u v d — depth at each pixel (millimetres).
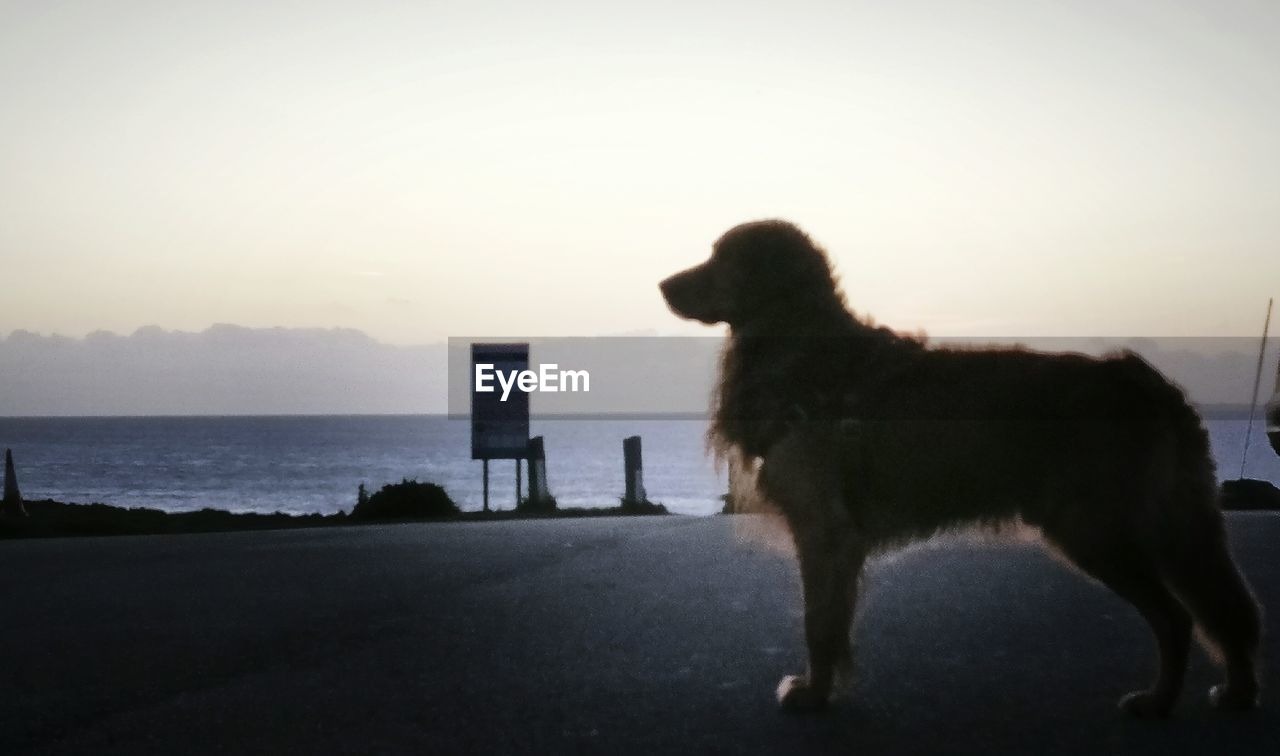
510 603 8023
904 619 7391
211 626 7395
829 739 4891
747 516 5766
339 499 35656
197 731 5098
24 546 12273
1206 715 5223
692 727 5070
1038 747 4762
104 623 7543
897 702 5453
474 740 4914
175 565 10312
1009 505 5273
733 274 5617
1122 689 5668
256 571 9812
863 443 5324
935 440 5250
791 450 5375
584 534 12344
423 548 11250
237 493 39719
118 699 5648
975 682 5812
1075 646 6605
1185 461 5246
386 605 8039
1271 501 15930
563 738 4926
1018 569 9328
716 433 5766
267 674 6102
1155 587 5176
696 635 6918
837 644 5332
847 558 5328
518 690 5703
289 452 92875
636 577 9102
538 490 18109
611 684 5805
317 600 8289
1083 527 5133
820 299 5543
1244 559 9805
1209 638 5289
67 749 4879
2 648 6820
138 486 45375
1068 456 5141
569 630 7098
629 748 4789
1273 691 5586
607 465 70750
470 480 47281
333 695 5656
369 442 122125
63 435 158625
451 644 6750
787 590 8445
